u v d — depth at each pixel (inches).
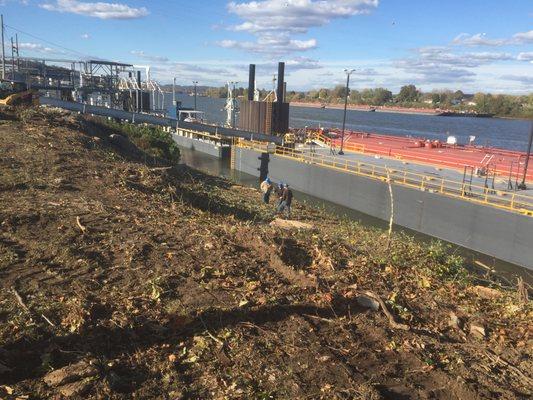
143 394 166.1
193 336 205.6
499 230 914.1
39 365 175.3
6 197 394.0
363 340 216.8
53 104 1873.8
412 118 7155.5
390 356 205.8
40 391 160.7
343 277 288.8
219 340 202.8
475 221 958.4
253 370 185.0
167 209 437.1
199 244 319.9
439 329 243.0
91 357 182.5
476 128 5123.0
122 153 818.8
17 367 172.6
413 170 1339.8
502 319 270.8
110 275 257.4
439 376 193.2
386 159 1569.9
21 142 616.1
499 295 315.0
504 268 859.4
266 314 229.3
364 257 349.7
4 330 192.7
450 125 5536.4
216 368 185.3
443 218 1026.1
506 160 1486.2
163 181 592.4
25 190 425.4
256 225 456.1
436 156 1579.7
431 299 283.3
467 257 903.1
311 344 205.6
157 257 288.5
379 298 254.5
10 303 215.8
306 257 324.5
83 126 884.0
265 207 746.8
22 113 829.8
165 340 201.8
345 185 1320.1
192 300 234.8
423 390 181.9
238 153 1876.2
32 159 542.6
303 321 224.5
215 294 244.2
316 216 795.4
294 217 704.4
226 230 361.7
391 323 234.4
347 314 241.1
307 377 183.2
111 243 305.1
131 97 3302.2
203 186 798.5
